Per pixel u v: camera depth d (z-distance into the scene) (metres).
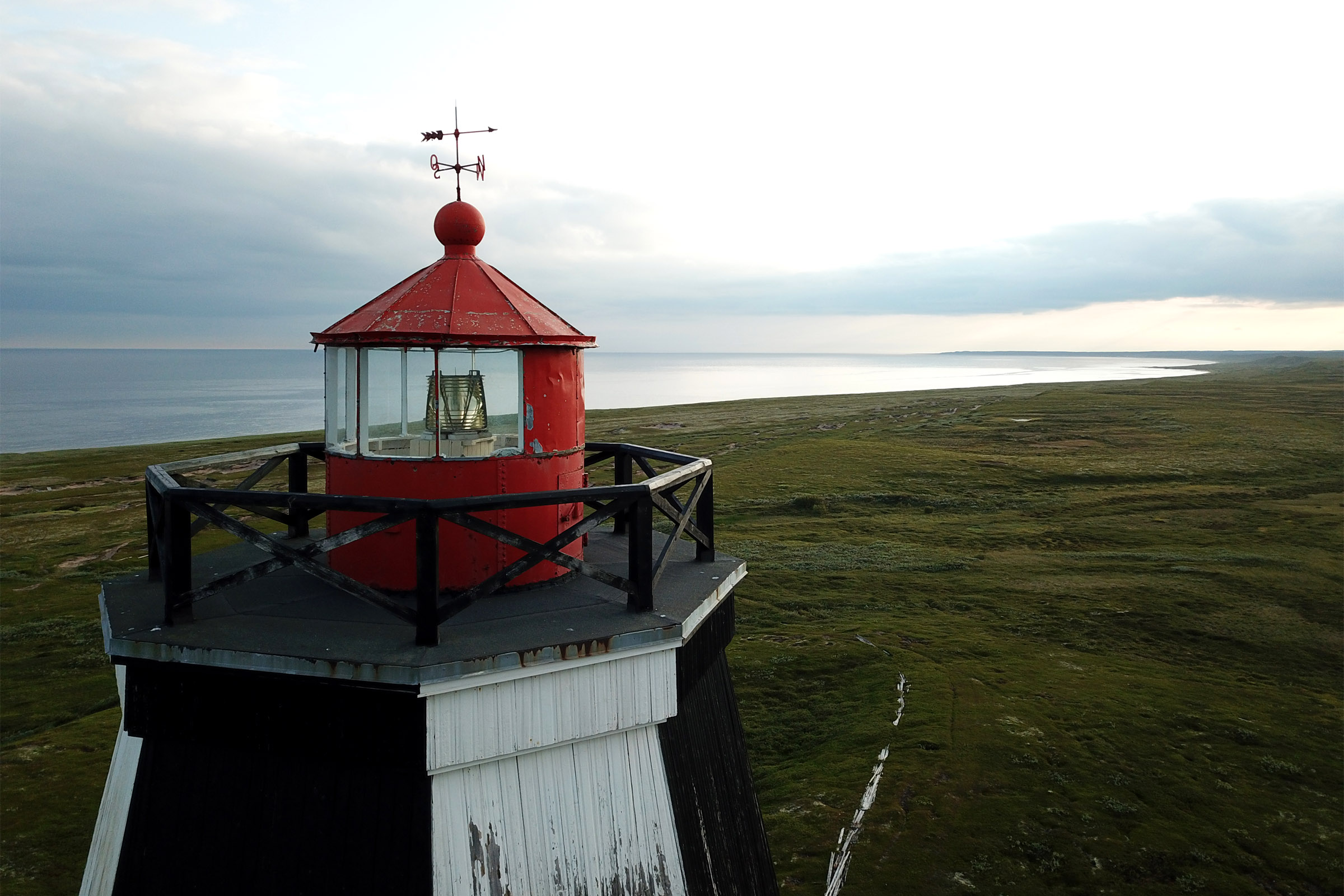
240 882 6.09
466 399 7.24
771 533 38.28
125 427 123.38
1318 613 27.08
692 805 7.32
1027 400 95.69
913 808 15.36
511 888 6.00
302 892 5.95
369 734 5.83
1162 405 85.50
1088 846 14.23
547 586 7.59
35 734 19.64
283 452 10.24
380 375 7.05
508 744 6.02
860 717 19.33
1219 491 45.88
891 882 13.30
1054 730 18.47
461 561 7.10
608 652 6.33
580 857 6.35
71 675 22.98
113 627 6.45
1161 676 22.12
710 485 8.97
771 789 16.58
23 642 25.56
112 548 38.25
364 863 5.86
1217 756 17.59
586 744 6.51
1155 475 50.47
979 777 16.33
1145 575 31.27
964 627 25.81
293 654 5.84
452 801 5.88
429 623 5.99
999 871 13.52
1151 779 16.50
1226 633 25.39
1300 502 43.12
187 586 6.56
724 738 8.45
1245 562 32.72
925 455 57.91
